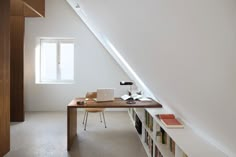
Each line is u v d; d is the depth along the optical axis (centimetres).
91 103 360
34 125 469
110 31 280
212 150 173
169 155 237
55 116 551
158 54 132
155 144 280
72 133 370
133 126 473
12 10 443
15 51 500
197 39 75
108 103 360
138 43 165
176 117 279
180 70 112
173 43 96
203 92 102
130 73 525
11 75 498
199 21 67
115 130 443
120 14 142
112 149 341
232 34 57
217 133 139
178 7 71
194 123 199
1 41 298
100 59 610
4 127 312
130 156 315
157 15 90
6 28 312
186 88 125
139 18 113
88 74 612
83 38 603
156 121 277
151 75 216
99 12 223
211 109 108
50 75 618
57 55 613
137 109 431
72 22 597
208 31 66
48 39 609
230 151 149
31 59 596
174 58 108
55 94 609
